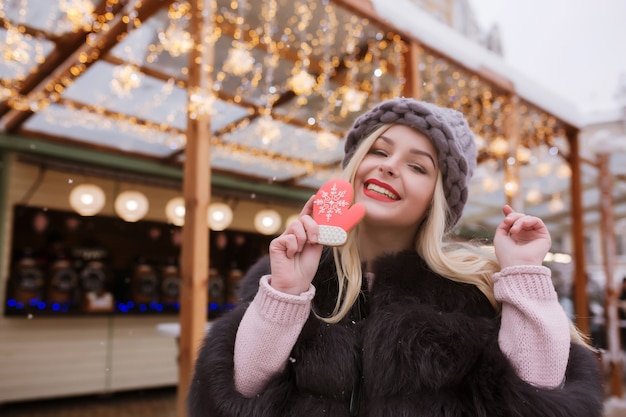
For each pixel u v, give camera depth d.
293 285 0.88
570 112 5.40
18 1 3.15
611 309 5.90
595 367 0.89
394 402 0.82
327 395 0.88
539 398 0.76
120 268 6.27
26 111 4.84
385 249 1.08
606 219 6.12
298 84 3.60
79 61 3.79
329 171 6.79
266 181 7.29
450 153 1.01
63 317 5.50
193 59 2.81
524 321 0.83
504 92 4.49
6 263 5.39
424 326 0.84
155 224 6.55
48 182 5.77
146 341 6.05
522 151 5.87
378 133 1.05
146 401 5.53
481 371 0.80
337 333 0.91
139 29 3.55
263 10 3.63
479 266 0.96
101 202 5.62
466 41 4.11
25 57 3.33
